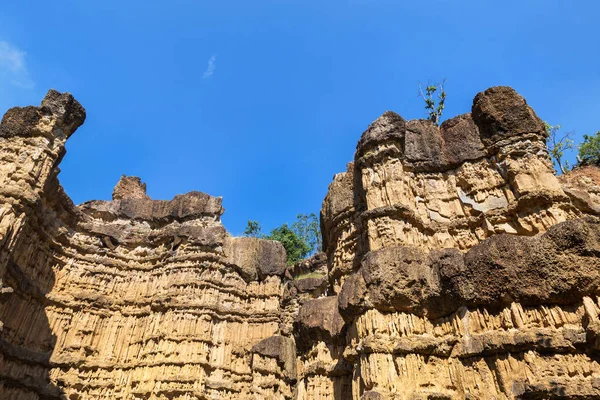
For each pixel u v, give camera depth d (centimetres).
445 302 1912
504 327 1730
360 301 2011
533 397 1550
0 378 2891
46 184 3145
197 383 3459
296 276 4484
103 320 3809
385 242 2166
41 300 3444
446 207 2350
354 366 2070
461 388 1747
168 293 3862
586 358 1549
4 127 3023
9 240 2666
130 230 4334
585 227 1678
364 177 2488
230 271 4175
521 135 2272
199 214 4391
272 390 3503
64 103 3234
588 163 3525
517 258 1750
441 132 2580
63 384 3322
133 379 3512
